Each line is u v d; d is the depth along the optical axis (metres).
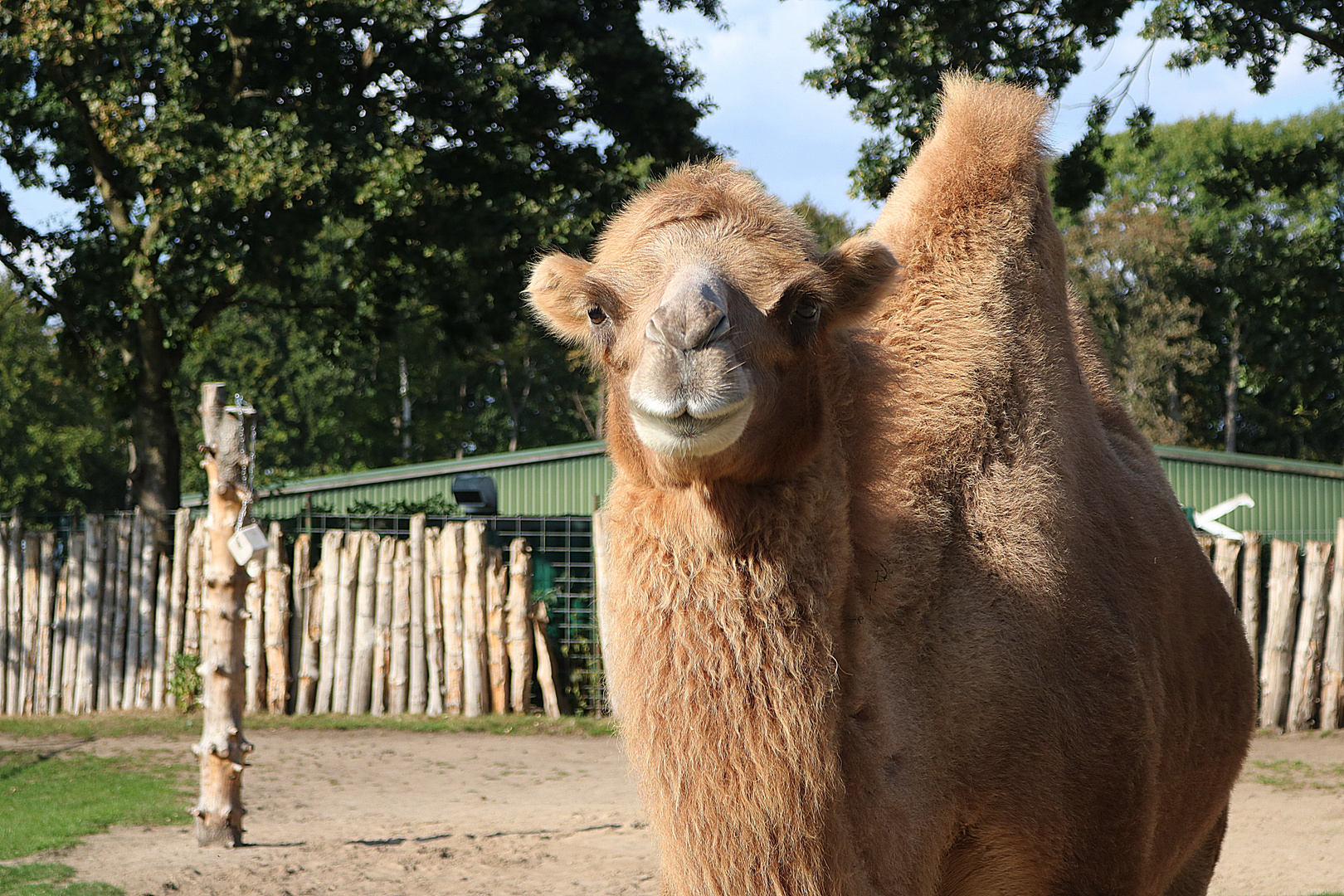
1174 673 4.53
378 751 13.90
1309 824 10.08
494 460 27.58
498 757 13.59
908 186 4.77
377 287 23.52
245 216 19.78
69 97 20.69
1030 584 3.88
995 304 4.39
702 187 3.23
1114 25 15.53
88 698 16.62
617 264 3.17
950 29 15.62
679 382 2.69
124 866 8.26
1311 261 23.64
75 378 23.11
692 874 2.99
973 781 3.66
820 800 2.98
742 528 3.04
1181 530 5.05
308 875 8.10
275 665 16.33
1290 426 56.09
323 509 22.53
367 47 21.50
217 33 20.98
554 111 22.33
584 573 17.50
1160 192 59.97
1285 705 15.27
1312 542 15.43
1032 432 4.21
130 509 60.62
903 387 4.12
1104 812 3.83
